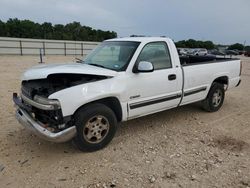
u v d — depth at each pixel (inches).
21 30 3129.9
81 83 151.1
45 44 1616.6
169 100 197.6
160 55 192.2
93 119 156.4
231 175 137.3
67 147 167.2
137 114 179.8
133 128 202.2
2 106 252.7
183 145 173.2
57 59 1123.3
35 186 126.3
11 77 454.6
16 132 188.5
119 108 168.7
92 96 150.7
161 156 157.2
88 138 156.6
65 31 3376.0
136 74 172.9
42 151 161.5
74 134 148.3
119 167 143.9
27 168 141.8
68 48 1716.3
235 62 262.7
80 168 142.5
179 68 202.4
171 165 146.6
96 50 211.0
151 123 214.4
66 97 142.8
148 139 181.9
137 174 137.0
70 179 132.2
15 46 1507.1
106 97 159.8
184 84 206.7
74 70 149.8
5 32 3070.9
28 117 157.2
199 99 227.9
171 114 239.6
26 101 161.3
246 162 151.4
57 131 144.4
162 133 193.5
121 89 164.4
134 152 161.8
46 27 3331.7
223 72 245.8
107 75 159.5
